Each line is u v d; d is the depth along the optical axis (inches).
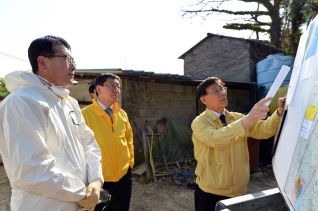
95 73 188.4
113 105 99.2
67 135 50.6
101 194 61.8
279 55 288.8
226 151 68.6
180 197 150.4
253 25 403.2
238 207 39.6
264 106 51.3
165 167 193.2
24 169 40.3
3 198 141.7
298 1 304.0
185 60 397.7
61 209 45.4
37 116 44.0
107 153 89.7
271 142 215.8
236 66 338.0
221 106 71.6
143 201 144.6
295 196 28.9
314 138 27.0
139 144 203.8
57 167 46.3
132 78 196.9
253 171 194.9
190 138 217.8
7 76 48.8
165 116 226.8
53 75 51.3
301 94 35.0
